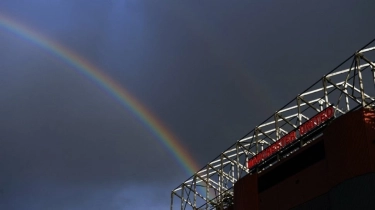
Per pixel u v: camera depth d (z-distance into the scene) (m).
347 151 50.34
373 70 55.25
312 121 60.12
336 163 51.25
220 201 74.06
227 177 74.88
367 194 48.09
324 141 53.75
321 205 53.56
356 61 55.56
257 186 63.91
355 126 50.44
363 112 50.47
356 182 49.00
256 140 69.38
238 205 65.06
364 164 48.94
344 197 49.75
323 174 54.03
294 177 58.22
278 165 60.69
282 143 64.00
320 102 68.56
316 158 56.62
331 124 52.78
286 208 58.25
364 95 55.41
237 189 65.75
